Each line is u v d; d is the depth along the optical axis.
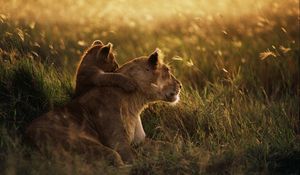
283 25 21.30
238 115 14.55
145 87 13.27
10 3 19.80
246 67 18.44
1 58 14.03
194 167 11.82
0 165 11.52
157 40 21.11
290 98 16.47
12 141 11.93
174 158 11.93
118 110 12.88
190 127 14.12
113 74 13.09
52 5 22.78
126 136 12.84
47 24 20.61
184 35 21.84
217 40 20.70
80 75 13.39
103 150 12.09
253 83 17.39
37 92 13.73
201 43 20.55
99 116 12.79
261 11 22.73
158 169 11.81
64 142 12.04
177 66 18.95
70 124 12.45
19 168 11.23
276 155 12.38
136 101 13.24
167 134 13.48
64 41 19.78
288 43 18.75
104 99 12.91
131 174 11.77
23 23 19.25
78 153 12.04
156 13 23.66
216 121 14.01
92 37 20.77
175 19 23.19
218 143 13.16
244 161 12.15
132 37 21.50
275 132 13.70
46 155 11.76
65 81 14.43
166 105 14.35
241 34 21.55
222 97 15.24
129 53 19.84
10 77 13.78
